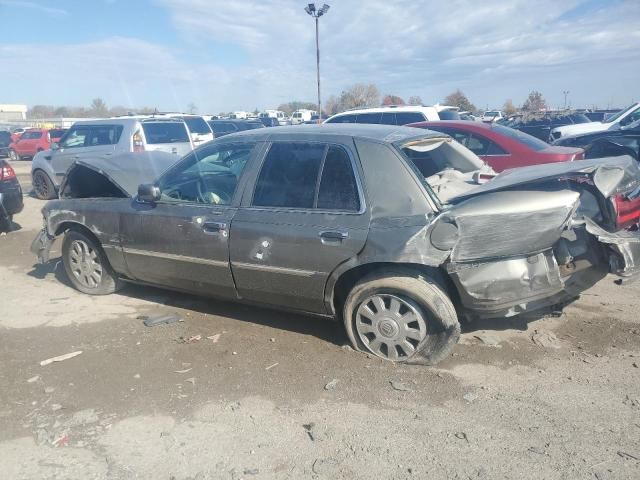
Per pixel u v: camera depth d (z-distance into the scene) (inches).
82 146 475.8
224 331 184.1
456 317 150.0
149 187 185.5
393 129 177.5
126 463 118.0
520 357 159.8
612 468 111.7
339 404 138.3
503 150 332.2
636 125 443.5
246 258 170.4
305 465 116.0
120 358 165.9
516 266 145.4
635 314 188.2
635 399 136.3
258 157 175.5
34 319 198.5
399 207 151.5
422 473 112.3
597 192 156.8
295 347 170.4
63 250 226.8
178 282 192.9
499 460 115.4
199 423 132.0
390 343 157.4
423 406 136.3
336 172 161.5
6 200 336.5
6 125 1988.2
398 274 153.2
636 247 146.8
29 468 116.6
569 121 839.1
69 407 139.7
